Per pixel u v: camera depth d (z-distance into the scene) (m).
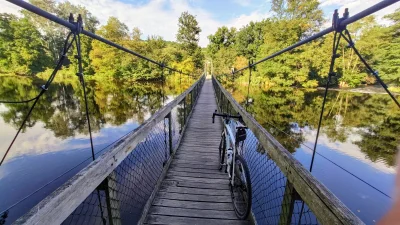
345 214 0.58
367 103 15.19
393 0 0.69
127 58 25.41
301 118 12.73
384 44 16.27
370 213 4.30
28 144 7.09
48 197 0.62
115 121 10.59
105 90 20.17
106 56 25.05
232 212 1.77
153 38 29.16
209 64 38.22
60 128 9.15
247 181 1.54
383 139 9.09
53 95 16.61
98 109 13.14
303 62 20.27
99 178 0.87
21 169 5.30
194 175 2.39
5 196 4.18
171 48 27.89
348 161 6.92
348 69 18.73
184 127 4.27
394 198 0.34
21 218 0.53
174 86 23.77
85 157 6.13
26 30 24.36
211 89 14.11
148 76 25.86
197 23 31.53
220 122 5.08
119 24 26.12
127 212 2.07
